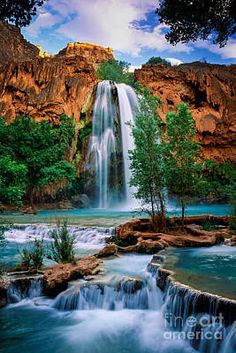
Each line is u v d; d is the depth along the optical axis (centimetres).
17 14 509
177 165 1422
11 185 1207
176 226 1503
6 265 1115
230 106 4019
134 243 1334
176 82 4203
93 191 3647
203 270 852
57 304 820
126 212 2820
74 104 3938
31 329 712
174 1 551
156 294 821
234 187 1520
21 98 3969
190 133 1462
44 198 3347
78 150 3822
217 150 3825
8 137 3006
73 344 649
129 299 813
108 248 1171
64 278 868
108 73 6303
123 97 4066
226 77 4262
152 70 4316
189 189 1452
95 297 822
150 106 1495
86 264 970
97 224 1795
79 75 4191
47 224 1825
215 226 1516
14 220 2112
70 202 3419
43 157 3005
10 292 852
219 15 543
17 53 6656
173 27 593
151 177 1425
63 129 3628
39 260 997
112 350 625
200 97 4091
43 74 4038
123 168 3819
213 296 623
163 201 1574
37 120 3688
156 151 1427
